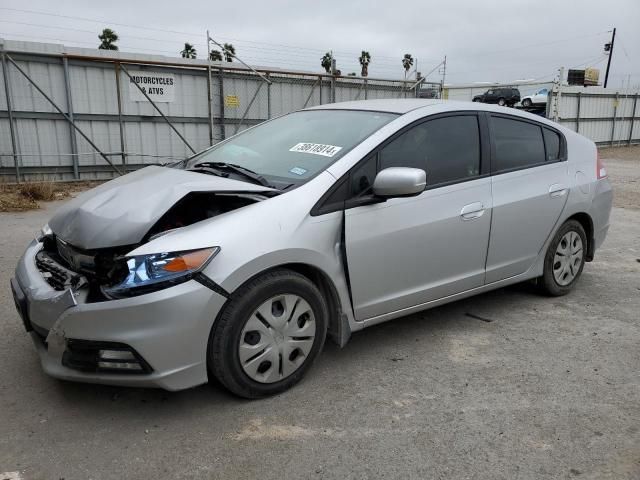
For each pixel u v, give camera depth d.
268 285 2.89
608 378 3.35
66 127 12.45
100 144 12.98
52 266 3.04
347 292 3.26
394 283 3.46
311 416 2.90
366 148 3.35
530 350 3.73
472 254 3.86
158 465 2.49
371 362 3.52
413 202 3.47
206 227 2.83
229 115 14.70
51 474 2.41
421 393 3.15
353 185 3.24
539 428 2.82
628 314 4.42
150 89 13.33
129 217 2.83
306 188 3.12
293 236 2.95
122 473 2.43
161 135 13.73
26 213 8.51
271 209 2.96
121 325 2.60
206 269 2.69
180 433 2.73
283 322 3.01
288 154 3.60
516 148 4.23
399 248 3.41
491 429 2.81
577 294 4.90
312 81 16.02
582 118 26.00
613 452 2.62
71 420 2.82
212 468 2.48
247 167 3.59
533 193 4.21
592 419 2.90
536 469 2.50
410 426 2.82
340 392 3.14
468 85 27.97
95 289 2.75
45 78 12.00
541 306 4.56
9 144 11.92
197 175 3.34
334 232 3.14
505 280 4.21
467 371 3.42
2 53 11.37
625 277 5.47
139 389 3.12
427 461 2.55
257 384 2.98
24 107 11.88
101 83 12.70
